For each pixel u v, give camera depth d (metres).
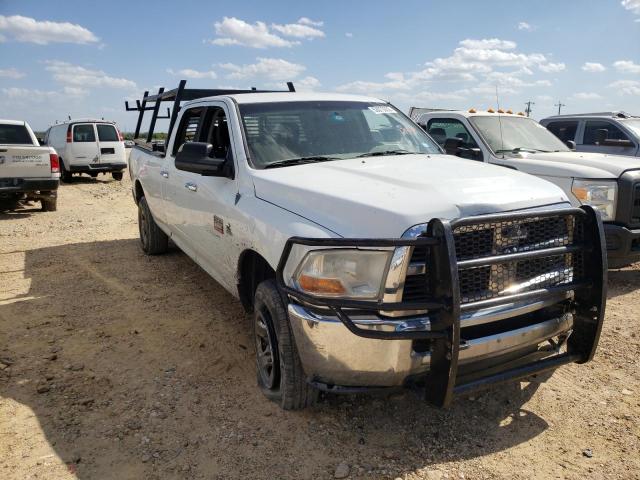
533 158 7.02
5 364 4.26
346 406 3.60
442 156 4.45
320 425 3.40
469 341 2.93
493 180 3.41
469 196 3.07
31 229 9.78
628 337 4.75
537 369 3.18
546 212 3.06
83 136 17.47
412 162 4.04
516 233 3.04
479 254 2.94
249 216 3.76
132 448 3.20
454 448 3.18
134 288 6.15
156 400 3.72
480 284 2.97
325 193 3.29
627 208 6.04
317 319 2.98
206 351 4.50
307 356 3.11
